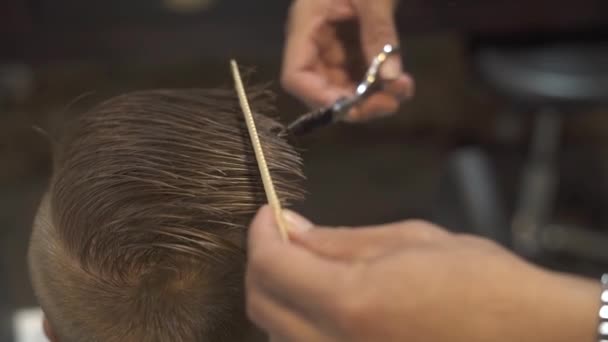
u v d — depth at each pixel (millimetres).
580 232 1529
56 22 1177
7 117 1593
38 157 1613
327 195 1643
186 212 431
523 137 1719
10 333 907
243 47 1195
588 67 1207
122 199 433
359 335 334
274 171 448
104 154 446
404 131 1747
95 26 1182
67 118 557
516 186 1647
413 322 330
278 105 513
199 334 453
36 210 519
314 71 737
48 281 459
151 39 1187
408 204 1627
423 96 1700
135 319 448
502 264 341
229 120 463
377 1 691
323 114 625
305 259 348
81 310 454
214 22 1194
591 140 1725
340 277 339
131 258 433
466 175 1350
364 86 654
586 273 1480
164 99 472
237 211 436
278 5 1207
